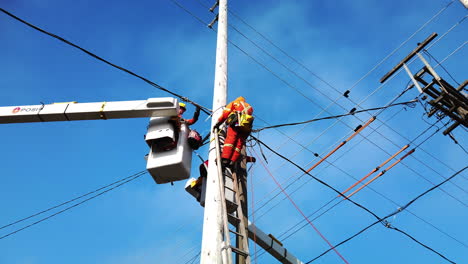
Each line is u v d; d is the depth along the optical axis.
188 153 7.16
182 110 7.89
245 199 6.53
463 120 10.67
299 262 9.25
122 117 7.02
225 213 5.45
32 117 6.88
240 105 6.79
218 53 8.80
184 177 7.04
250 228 8.60
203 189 7.05
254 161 7.39
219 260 5.00
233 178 6.41
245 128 6.52
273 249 8.88
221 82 8.02
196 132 7.42
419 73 10.82
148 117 7.05
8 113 6.81
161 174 6.95
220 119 6.82
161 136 6.79
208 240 5.25
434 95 10.88
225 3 10.38
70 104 6.97
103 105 6.93
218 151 6.41
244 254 5.41
